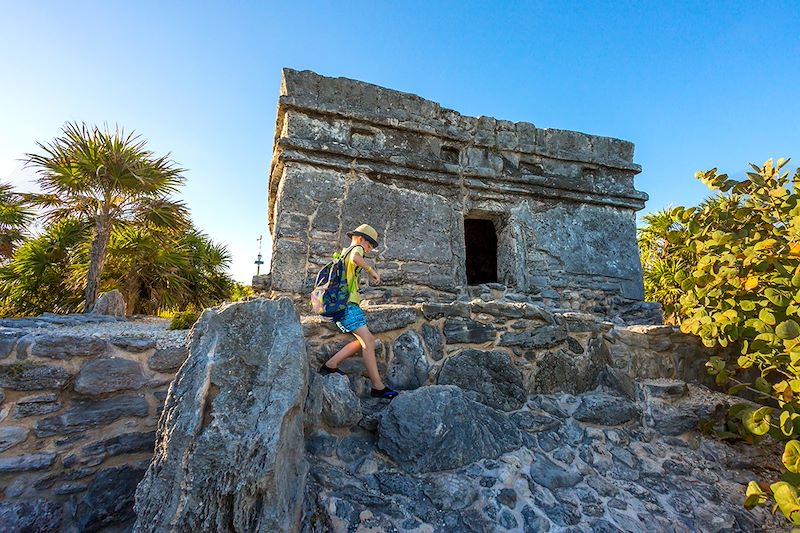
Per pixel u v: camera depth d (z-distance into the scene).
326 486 2.12
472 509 2.15
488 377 3.06
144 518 1.54
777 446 3.01
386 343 3.01
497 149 6.03
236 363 1.86
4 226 10.03
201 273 11.47
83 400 2.55
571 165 6.36
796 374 2.29
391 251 5.15
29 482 2.35
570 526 2.18
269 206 7.05
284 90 5.27
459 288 5.34
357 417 2.50
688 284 3.19
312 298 2.85
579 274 5.96
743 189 3.39
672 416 3.08
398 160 5.38
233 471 1.59
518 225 5.87
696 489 2.61
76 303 9.21
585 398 3.20
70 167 7.91
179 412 1.71
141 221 8.79
